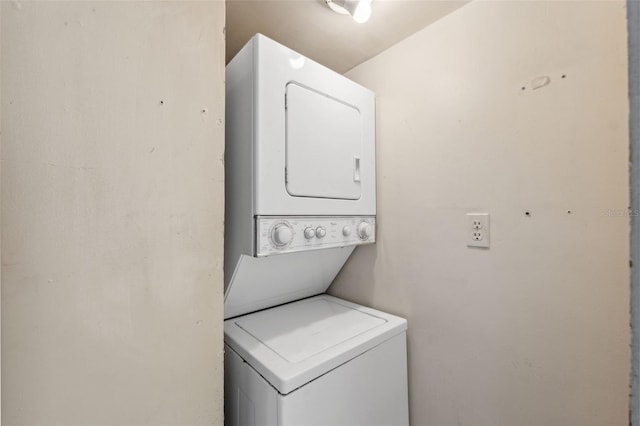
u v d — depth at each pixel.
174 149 0.92
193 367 0.96
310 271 2.00
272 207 1.37
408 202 1.83
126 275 0.83
